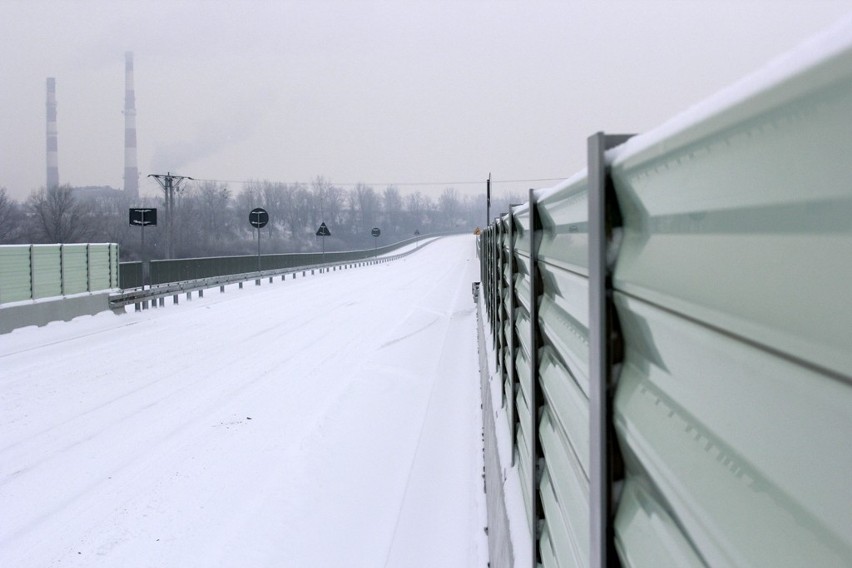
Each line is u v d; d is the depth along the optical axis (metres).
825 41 0.66
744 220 0.85
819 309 0.68
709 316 0.97
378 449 8.06
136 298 24.25
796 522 0.75
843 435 0.65
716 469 0.96
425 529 5.77
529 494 3.29
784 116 0.73
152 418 9.72
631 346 1.46
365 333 18.38
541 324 3.00
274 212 153.62
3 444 8.59
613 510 1.53
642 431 1.31
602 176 1.49
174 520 6.18
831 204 0.66
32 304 18.36
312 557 5.47
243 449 8.16
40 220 78.25
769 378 0.80
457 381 11.77
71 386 11.87
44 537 5.93
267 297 31.34
